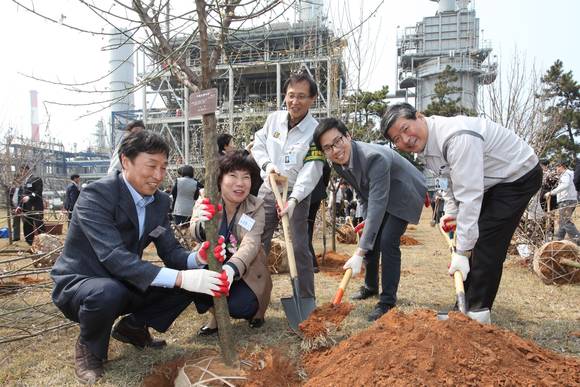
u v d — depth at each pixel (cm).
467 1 3319
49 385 254
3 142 1163
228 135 529
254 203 337
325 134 339
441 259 689
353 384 198
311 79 376
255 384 214
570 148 2438
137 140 259
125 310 285
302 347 278
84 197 264
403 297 445
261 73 1805
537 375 204
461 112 1831
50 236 607
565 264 496
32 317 387
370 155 350
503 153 297
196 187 771
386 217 398
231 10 240
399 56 3653
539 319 369
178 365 256
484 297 312
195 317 384
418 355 204
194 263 288
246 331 340
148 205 288
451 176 286
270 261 571
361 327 350
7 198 929
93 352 262
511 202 301
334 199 742
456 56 2936
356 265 325
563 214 698
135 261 248
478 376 195
